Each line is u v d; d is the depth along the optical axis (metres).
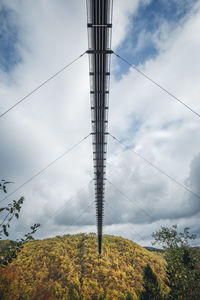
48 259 71.88
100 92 19.38
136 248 101.69
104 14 13.70
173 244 15.64
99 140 25.91
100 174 31.23
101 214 40.47
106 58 16.91
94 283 61.69
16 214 4.03
